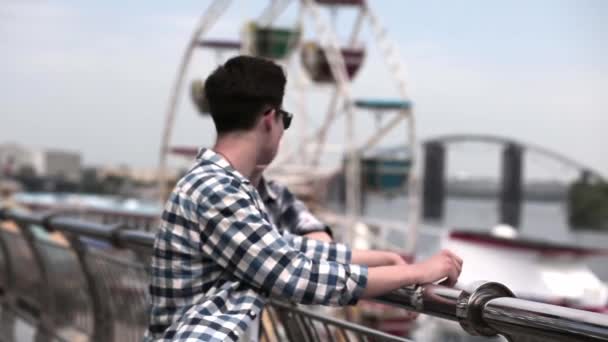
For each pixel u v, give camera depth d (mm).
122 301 4648
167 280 2279
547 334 1737
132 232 3852
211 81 2346
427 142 153375
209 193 2201
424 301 2105
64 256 5703
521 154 152750
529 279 26938
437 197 154625
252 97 2295
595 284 27328
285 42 32219
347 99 31141
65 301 5844
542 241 27156
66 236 5078
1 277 7535
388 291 2197
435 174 154875
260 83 2303
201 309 2193
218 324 2164
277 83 2342
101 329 5008
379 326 17031
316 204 31469
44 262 6219
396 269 2213
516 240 26953
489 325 1925
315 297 2164
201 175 2260
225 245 2170
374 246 31156
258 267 2150
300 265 2162
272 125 2354
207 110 2383
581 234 177625
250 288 2240
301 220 2748
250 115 2312
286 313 2928
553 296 26031
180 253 2252
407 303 2178
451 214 190125
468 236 27609
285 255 2158
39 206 35719
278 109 2355
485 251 26812
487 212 190125
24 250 6816
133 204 38562
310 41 32000
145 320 4371
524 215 194625
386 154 31594
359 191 31578
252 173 2477
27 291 6832
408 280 2186
